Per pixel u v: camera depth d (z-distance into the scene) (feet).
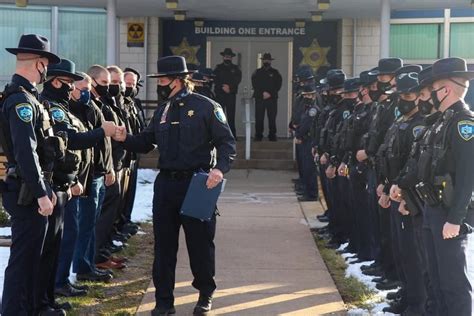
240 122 59.77
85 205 23.70
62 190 19.42
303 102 40.75
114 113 25.62
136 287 24.17
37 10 57.00
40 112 18.01
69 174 19.39
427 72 19.25
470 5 46.44
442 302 17.95
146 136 21.29
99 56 57.77
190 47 58.90
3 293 18.20
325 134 31.09
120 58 57.31
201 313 21.22
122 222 30.73
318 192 41.57
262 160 53.98
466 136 16.48
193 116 20.53
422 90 19.30
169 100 20.97
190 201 20.22
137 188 45.98
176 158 20.57
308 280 25.18
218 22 58.80
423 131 18.67
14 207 17.89
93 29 57.57
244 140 57.31
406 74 20.94
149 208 39.24
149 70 57.47
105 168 23.84
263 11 53.11
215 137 20.61
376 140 23.72
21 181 17.69
